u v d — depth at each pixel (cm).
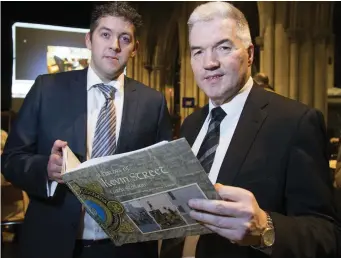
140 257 199
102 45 190
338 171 251
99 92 200
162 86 1384
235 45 138
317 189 129
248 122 143
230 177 136
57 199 185
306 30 712
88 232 188
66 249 182
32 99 198
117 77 203
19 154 190
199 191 100
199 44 140
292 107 142
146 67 1365
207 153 149
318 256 121
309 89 720
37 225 187
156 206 108
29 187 181
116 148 193
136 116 202
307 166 130
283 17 721
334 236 125
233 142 141
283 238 114
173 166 98
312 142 133
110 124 194
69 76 204
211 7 140
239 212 98
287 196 133
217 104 153
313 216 128
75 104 195
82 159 186
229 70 139
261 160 135
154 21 1310
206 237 138
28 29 619
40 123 194
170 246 157
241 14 142
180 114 1158
